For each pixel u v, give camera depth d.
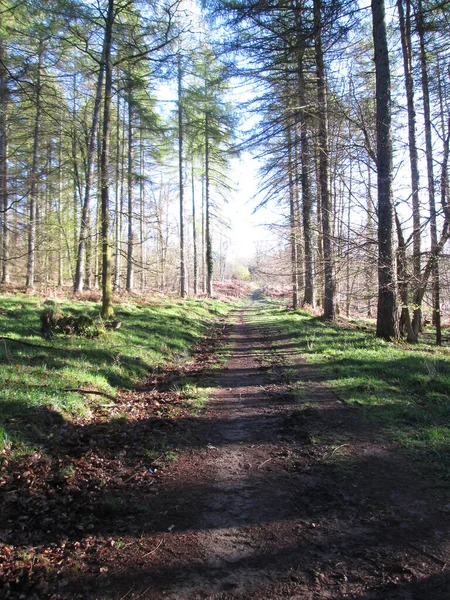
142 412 6.25
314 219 16.94
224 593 2.46
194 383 8.05
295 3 13.33
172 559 2.82
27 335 8.98
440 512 3.26
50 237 18.83
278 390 7.32
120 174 16.08
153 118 21.67
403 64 13.13
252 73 13.65
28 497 3.66
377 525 3.12
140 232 26.23
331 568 2.65
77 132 21.19
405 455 4.33
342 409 5.94
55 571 2.73
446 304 15.95
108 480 4.09
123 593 2.50
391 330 11.33
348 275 13.25
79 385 6.47
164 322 14.50
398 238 12.52
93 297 16.78
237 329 17.62
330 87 13.72
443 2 11.13
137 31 13.11
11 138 14.59
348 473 4.02
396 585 2.46
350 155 11.73
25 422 4.86
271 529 3.15
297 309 23.06
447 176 11.44
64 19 12.03
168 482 4.05
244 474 4.16
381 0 10.55
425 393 6.36
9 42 11.49
